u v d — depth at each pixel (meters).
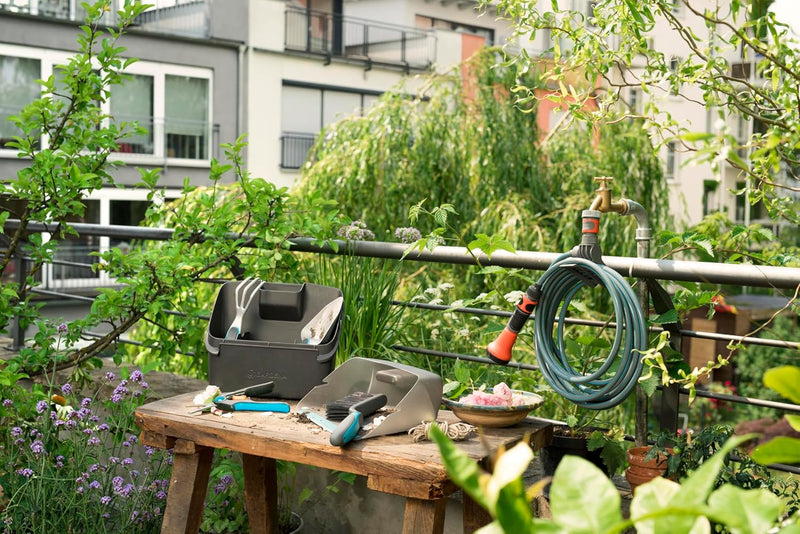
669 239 2.35
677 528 0.70
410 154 7.56
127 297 3.25
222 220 3.25
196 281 3.33
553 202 7.94
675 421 2.34
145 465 2.99
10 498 2.66
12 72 14.85
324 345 2.26
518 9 2.38
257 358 2.28
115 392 2.80
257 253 3.43
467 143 7.70
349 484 2.74
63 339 3.35
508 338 2.22
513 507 0.63
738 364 9.59
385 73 19.84
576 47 2.34
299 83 18.38
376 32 22.34
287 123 18.41
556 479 0.71
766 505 0.70
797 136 1.26
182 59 16.58
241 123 17.48
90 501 2.74
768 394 9.20
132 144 16.17
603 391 2.13
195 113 16.86
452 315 3.73
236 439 2.02
